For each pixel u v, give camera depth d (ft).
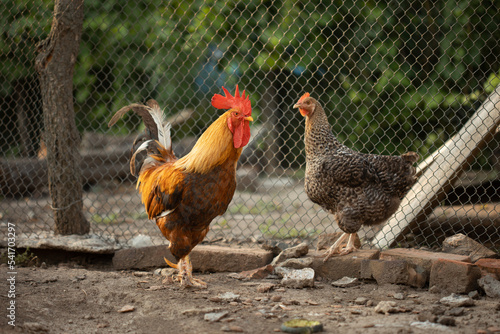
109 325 11.12
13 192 27.91
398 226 17.03
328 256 14.49
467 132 16.37
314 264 14.70
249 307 11.98
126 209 26.37
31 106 28.43
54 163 17.65
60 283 13.89
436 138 24.98
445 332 9.80
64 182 17.66
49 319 11.44
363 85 24.98
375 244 17.30
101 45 30.68
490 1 22.76
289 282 13.73
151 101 14.98
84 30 30.40
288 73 30.12
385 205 13.96
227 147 12.44
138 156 29.32
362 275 13.85
